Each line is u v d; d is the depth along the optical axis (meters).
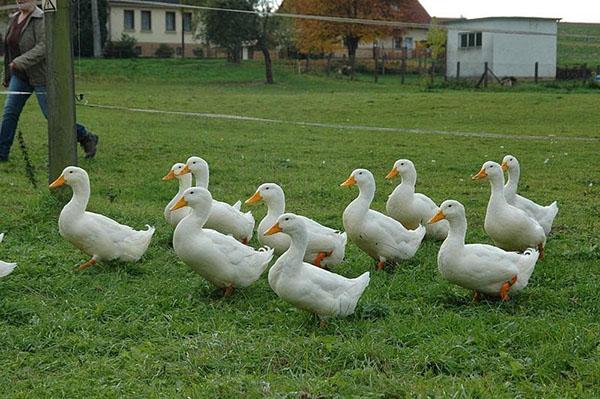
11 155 9.01
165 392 3.81
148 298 4.89
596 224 6.85
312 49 32.09
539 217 6.25
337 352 4.15
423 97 18.09
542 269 5.52
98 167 8.72
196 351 4.16
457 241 4.89
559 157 10.34
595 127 13.59
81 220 5.29
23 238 5.90
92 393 3.83
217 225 5.80
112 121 12.98
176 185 7.94
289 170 9.05
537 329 4.43
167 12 35.34
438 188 8.27
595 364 4.04
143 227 6.20
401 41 40.47
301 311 4.73
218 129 12.65
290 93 21.00
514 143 11.67
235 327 4.49
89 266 5.34
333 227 6.55
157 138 11.18
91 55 31.39
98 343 4.30
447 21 29.39
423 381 3.91
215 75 27.23
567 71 27.44
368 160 9.98
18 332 4.40
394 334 4.40
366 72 32.03
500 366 4.05
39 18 8.20
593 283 5.25
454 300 4.98
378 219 5.49
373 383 3.85
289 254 4.55
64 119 6.43
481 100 17.19
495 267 4.85
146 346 4.23
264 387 3.81
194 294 4.99
